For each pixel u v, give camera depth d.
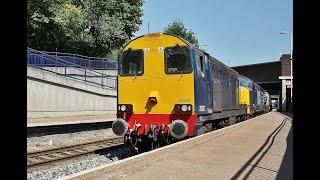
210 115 17.17
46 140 17.61
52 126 18.05
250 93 37.38
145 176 8.60
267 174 9.18
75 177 7.81
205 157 11.42
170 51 14.63
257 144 15.25
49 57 33.91
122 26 48.09
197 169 9.59
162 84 14.62
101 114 30.45
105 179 8.16
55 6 37.00
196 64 14.73
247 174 9.06
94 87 29.30
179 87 14.42
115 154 15.85
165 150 12.07
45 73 24.16
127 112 15.01
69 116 26.11
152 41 14.91
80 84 27.62
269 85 82.94
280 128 25.02
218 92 19.12
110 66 42.25
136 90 14.95
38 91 23.75
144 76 14.88
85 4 45.53
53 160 12.98
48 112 24.66
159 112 14.56
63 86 26.00
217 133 17.64
